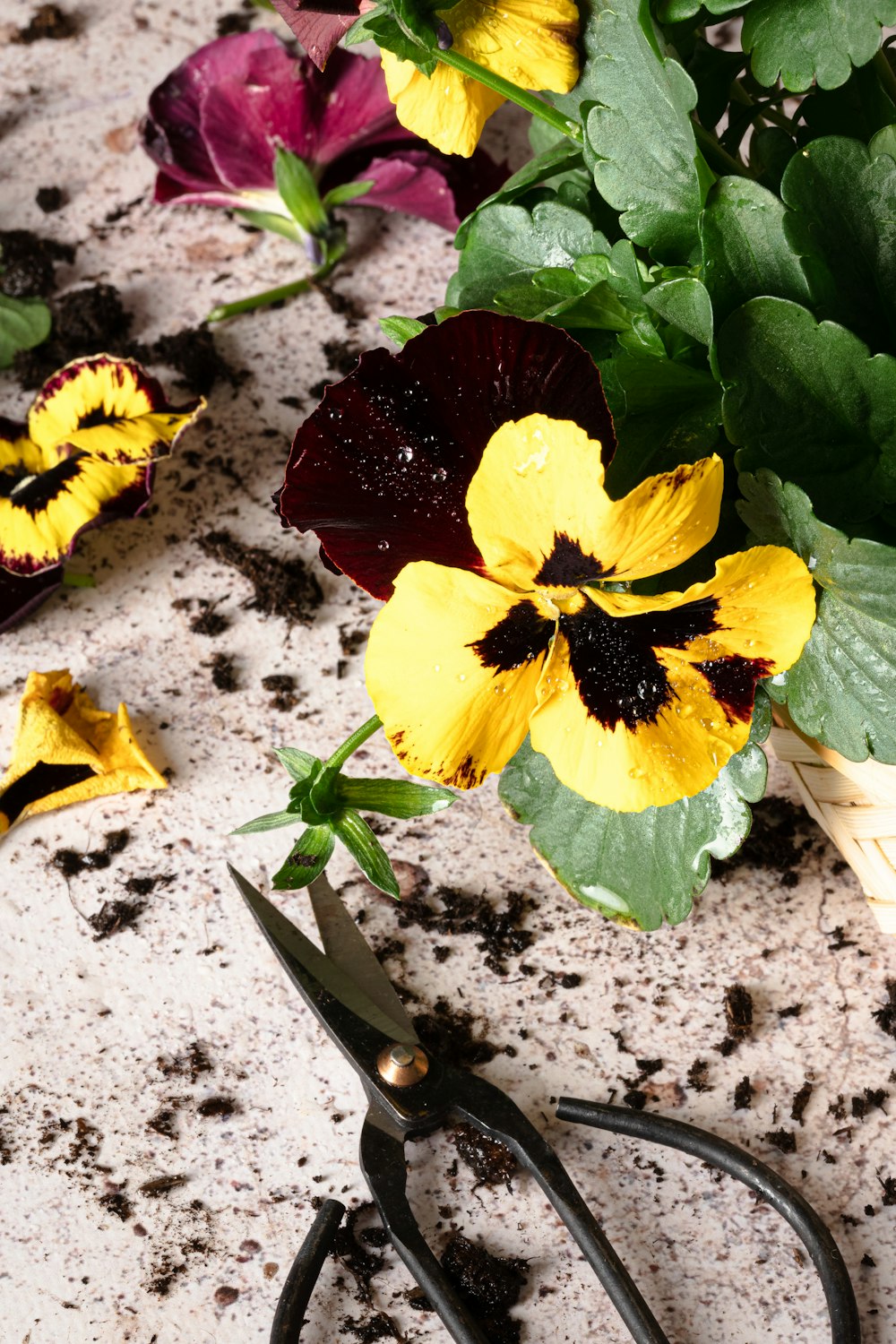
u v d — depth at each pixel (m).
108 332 0.79
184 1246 0.67
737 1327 0.66
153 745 0.73
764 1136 0.68
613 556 0.59
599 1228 0.65
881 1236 0.67
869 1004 0.69
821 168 0.60
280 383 0.78
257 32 0.79
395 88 0.63
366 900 0.71
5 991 0.70
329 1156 0.68
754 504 0.60
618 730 0.60
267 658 0.74
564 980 0.70
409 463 0.60
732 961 0.70
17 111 0.83
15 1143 0.69
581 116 0.62
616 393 0.61
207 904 0.71
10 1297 0.67
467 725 0.60
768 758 0.72
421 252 0.80
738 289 0.61
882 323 0.61
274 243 0.80
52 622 0.75
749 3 0.61
